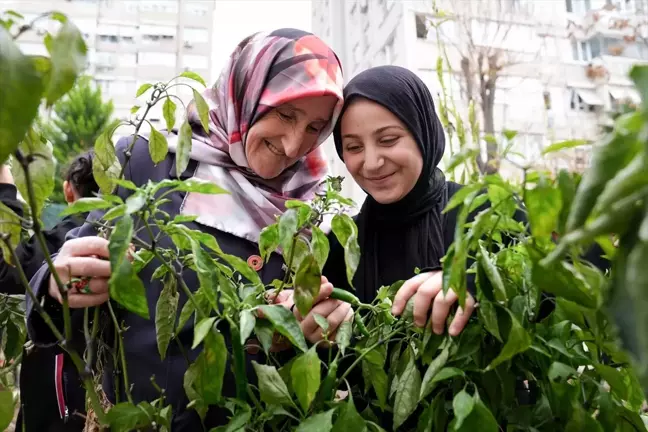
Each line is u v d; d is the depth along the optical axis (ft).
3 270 2.27
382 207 2.76
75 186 3.04
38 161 1.33
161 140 1.80
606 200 0.72
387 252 2.79
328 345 1.72
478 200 1.31
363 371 1.71
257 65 2.45
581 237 0.76
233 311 1.55
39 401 2.43
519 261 1.49
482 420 1.32
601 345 1.41
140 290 1.29
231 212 2.41
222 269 1.70
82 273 1.49
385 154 2.43
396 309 1.68
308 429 1.41
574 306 1.40
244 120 2.50
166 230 1.47
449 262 1.33
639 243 0.71
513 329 1.29
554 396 1.47
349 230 1.70
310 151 2.69
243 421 1.48
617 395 1.49
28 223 1.29
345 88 2.57
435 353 1.63
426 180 2.66
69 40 0.99
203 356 1.42
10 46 0.89
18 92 0.87
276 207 2.58
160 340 1.64
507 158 1.26
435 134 2.71
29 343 2.06
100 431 1.45
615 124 0.85
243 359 1.54
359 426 1.46
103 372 1.81
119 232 1.24
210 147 2.57
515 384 1.61
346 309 1.84
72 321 1.95
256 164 2.52
